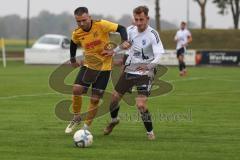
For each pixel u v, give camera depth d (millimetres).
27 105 40500
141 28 26812
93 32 27734
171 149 25297
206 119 34594
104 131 28750
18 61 110250
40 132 29297
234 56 99375
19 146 25625
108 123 30109
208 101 44219
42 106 39906
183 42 72875
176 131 30125
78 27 28094
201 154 24328
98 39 27750
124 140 27422
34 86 55344
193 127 31469
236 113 37438
